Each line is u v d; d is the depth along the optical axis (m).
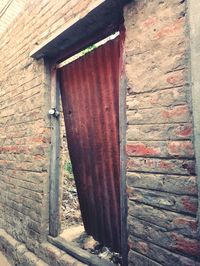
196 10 1.51
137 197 1.88
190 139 1.57
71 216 4.00
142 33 1.85
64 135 5.14
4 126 4.11
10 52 3.84
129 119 1.94
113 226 2.75
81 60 2.76
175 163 1.65
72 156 3.11
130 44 1.93
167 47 1.70
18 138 3.62
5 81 4.04
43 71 3.05
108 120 2.58
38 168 3.10
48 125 3.06
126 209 2.13
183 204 1.60
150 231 1.80
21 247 3.38
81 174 3.03
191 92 1.56
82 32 2.46
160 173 1.74
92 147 2.81
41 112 3.04
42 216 3.01
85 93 2.78
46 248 2.90
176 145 1.64
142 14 1.85
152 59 1.79
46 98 3.05
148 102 1.81
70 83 2.95
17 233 3.62
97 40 2.50
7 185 3.99
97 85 2.63
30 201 3.27
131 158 1.93
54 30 2.73
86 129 2.85
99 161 2.75
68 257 2.65
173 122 1.66
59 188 3.05
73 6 2.45
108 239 2.86
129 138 1.94
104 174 2.73
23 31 3.44
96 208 2.93
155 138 1.77
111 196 2.70
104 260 2.39
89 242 3.04
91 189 2.93
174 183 1.65
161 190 1.73
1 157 4.26
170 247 1.67
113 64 2.43
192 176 1.56
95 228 3.03
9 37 3.86
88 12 2.13
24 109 3.44
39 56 3.04
